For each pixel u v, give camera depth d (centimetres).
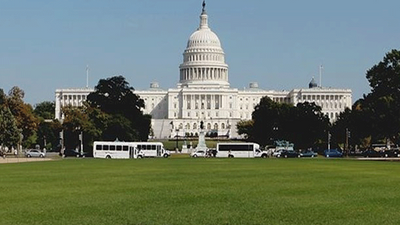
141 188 4844
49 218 3291
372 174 6569
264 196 4253
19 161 11375
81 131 17312
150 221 3206
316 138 19925
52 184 5244
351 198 4134
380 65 14262
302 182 5425
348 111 19812
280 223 3148
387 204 3819
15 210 3569
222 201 3972
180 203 3872
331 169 7681
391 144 19275
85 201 3975
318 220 3231
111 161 11306
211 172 7019
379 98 14050
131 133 18225
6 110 14950
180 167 8369
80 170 7531
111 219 3262
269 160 11794
